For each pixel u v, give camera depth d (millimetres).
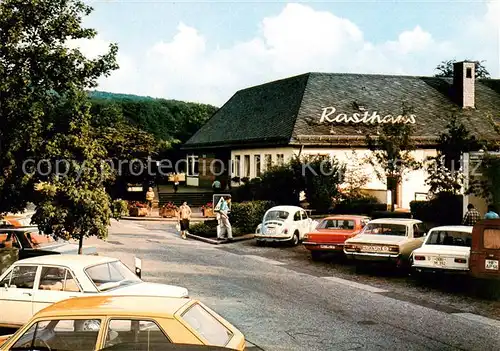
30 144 15344
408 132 32625
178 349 5738
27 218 21812
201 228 31422
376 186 41188
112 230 33844
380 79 49031
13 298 11062
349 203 36062
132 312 6703
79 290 10703
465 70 47562
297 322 12727
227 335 7043
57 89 16312
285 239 26641
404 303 14883
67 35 16266
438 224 30203
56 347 6703
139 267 12422
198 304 7367
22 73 15617
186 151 61344
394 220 20078
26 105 15492
